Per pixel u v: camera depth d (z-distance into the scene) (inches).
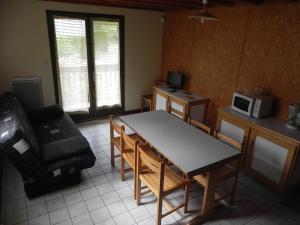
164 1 141.5
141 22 191.5
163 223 93.9
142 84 211.2
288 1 109.7
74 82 180.1
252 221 97.3
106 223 92.9
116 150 146.6
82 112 190.5
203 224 94.8
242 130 123.4
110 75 193.0
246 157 123.3
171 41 198.2
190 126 114.9
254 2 120.1
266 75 128.3
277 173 109.0
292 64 115.1
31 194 103.2
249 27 132.9
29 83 150.2
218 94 161.3
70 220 93.9
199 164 82.1
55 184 108.3
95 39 177.0
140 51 199.8
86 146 111.2
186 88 190.1
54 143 109.0
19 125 97.6
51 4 155.3
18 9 147.8
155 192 87.4
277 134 105.4
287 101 120.1
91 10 168.2
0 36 147.6
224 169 102.5
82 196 107.2
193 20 171.3
